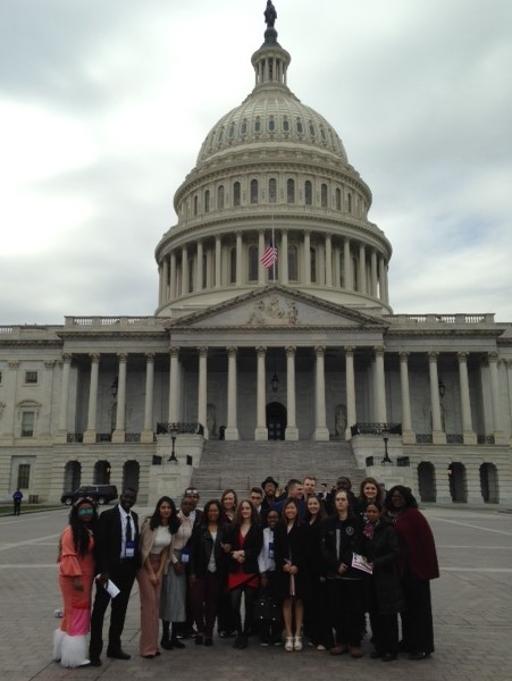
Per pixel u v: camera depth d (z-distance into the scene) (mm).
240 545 12320
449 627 13273
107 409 80312
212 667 10758
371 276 97438
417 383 80125
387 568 11242
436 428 74062
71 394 76812
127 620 14203
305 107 109188
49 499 72375
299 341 73625
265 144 101125
